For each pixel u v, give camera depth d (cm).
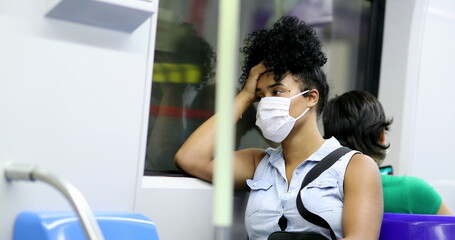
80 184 316
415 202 432
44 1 298
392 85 594
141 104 339
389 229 371
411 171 594
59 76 305
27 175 265
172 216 398
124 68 331
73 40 310
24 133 292
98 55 320
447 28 611
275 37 394
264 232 386
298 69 389
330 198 370
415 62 589
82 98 315
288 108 382
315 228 369
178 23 478
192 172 420
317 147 394
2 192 275
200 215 411
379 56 607
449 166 628
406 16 590
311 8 566
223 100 108
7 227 279
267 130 387
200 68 490
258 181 401
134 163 338
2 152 281
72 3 288
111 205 329
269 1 536
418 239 360
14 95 288
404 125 588
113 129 328
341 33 588
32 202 291
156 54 466
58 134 306
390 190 436
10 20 285
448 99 620
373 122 435
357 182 367
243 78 438
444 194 623
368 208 358
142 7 301
